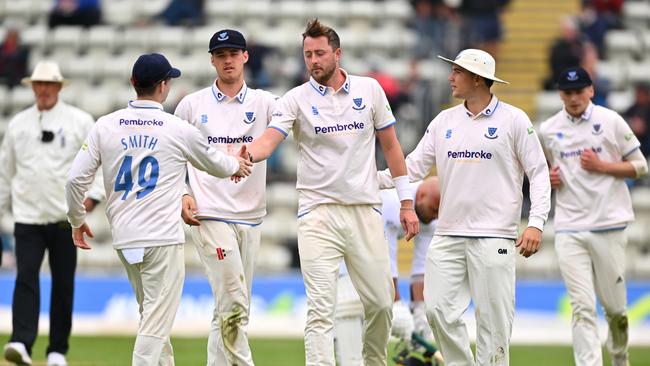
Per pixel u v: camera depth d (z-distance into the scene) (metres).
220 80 30.00
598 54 75.12
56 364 35.72
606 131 34.19
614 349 35.16
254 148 27.91
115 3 80.62
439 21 70.06
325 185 28.09
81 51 76.69
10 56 73.19
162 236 26.59
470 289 28.59
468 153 28.20
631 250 64.44
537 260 62.28
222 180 29.53
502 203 28.12
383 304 28.73
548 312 55.56
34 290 35.16
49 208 35.50
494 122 28.12
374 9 77.62
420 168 29.38
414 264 33.69
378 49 74.69
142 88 26.84
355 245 28.33
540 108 69.94
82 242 28.31
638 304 54.53
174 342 47.91
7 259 61.16
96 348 45.09
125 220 26.62
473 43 70.31
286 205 64.56
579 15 76.69
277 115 28.28
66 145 35.78
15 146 35.78
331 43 27.86
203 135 29.92
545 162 28.05
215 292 29.58
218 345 29.70
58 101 36.06
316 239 28.12
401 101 64.38
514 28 76.06
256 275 56.88
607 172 33.88
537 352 47.03
